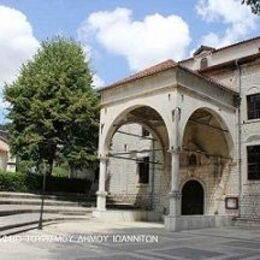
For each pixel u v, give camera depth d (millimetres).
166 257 11305
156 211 26219
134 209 28141
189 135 26500
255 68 24156
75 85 31578
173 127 20156
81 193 33219
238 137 24156
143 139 30312
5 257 10258
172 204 19391
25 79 31203
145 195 29422
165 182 27859
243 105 24344
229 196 24094
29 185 30375
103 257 10797
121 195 31328
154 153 29000
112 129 24094
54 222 19500
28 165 30328
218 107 23125
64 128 30219
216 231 19422
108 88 24172
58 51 33469
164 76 21062
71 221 20797
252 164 23484
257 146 23422
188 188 26609
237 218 23359
